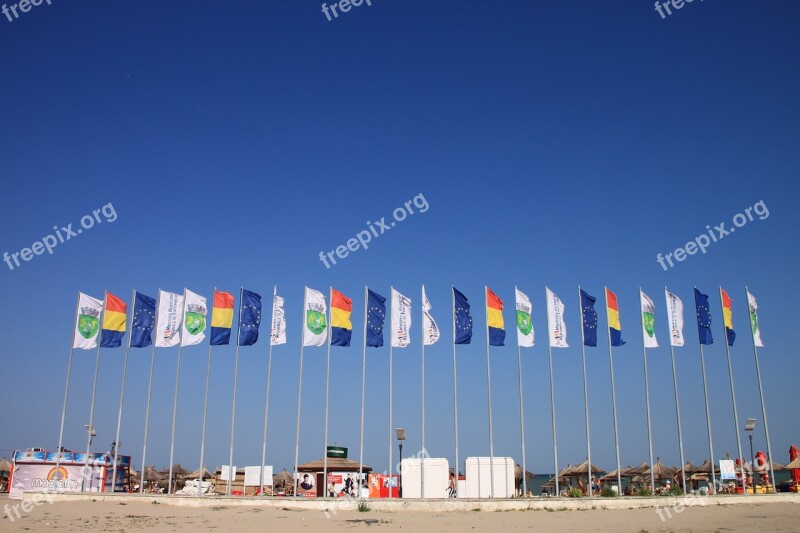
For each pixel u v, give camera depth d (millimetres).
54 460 53094
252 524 34062
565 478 70062
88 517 36750
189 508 42188
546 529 33062
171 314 48938
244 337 47625
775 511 43188
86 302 49562
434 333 47312
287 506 42375
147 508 41781
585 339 48938
